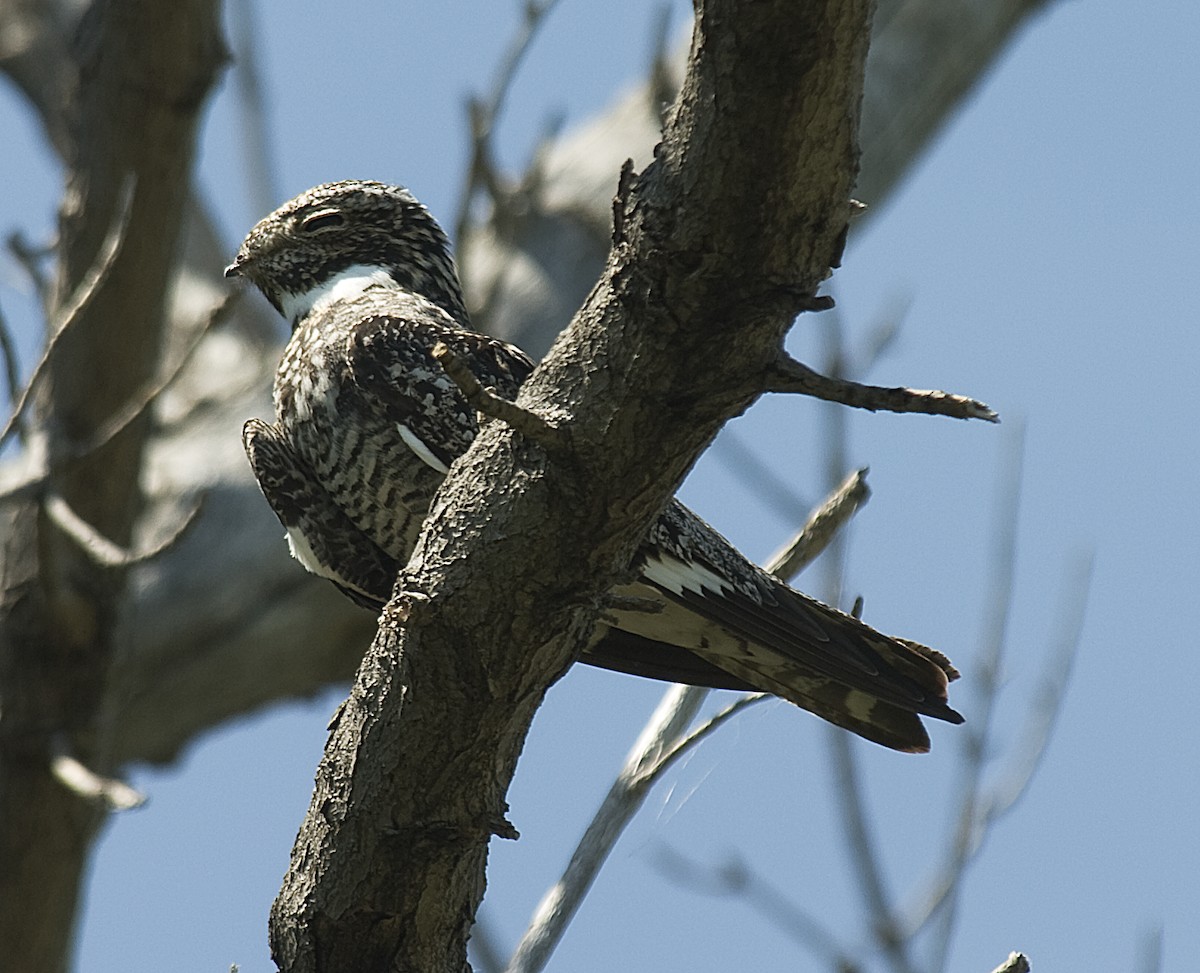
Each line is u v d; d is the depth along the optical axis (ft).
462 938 24.45
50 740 43.11
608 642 30.66
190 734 50.88
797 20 18.02
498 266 46.52
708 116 18.85
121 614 43.88
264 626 48.93
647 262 19.76
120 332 43.37
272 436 31.65
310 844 24.17
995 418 19.02
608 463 20.85
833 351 34.94
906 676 29.09
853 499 27.66
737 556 29.50
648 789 25.58
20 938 43.78
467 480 21.88
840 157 18.80
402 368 30.14
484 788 23.32
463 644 22.24
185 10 42.68
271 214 35.81
